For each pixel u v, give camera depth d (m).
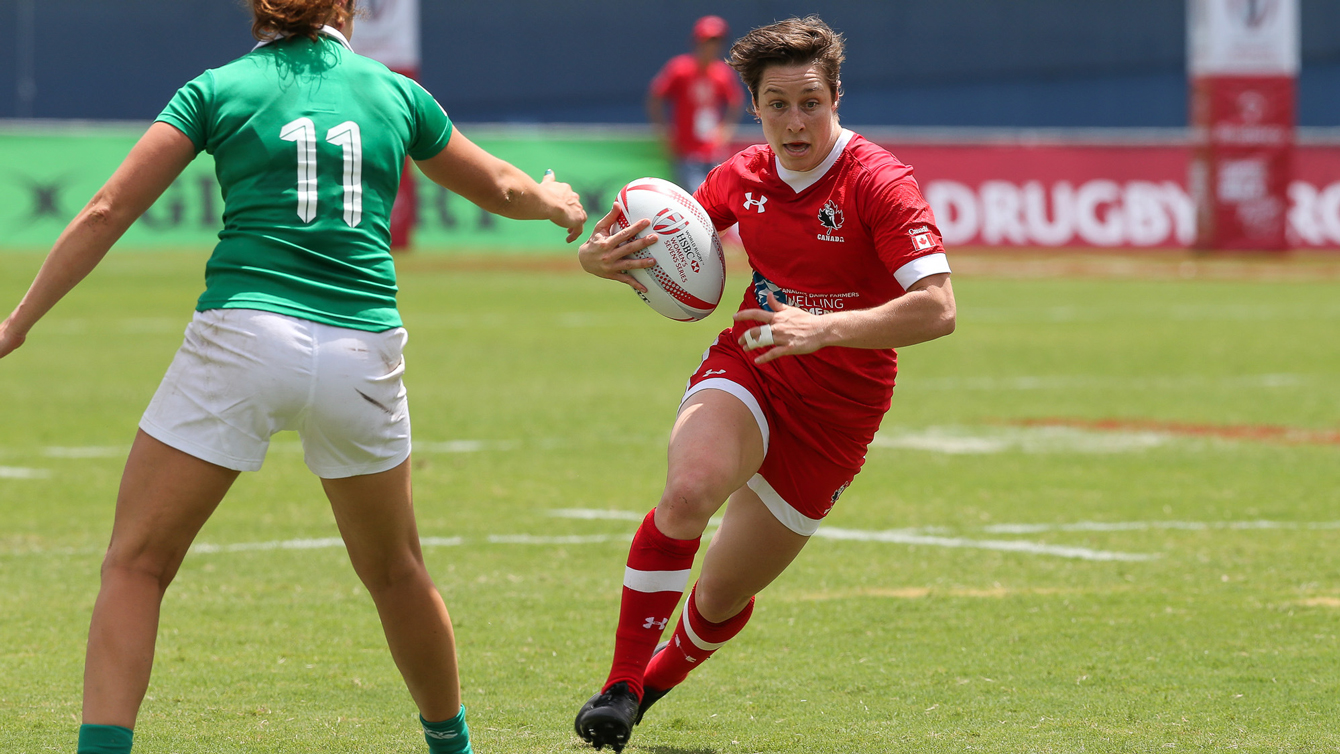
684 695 19.58
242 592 25.06
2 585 25.34
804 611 24.03
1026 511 32.34
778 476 17.58
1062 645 21.89
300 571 26.61
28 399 47.88
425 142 15.52
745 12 155.50
